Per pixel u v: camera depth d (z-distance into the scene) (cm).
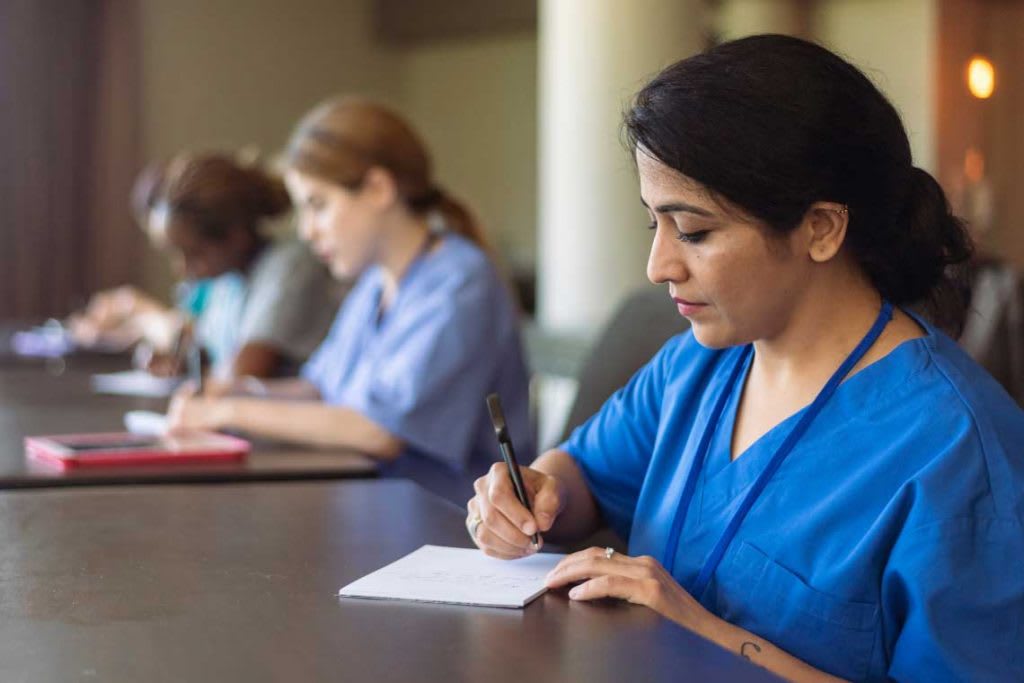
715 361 120
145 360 306
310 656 83
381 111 226
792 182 98
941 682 92
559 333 360
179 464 173
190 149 710
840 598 98
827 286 105
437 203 230
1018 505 94
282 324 297
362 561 112
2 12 624
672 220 102
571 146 362
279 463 175
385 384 214
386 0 764
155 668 80
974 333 264
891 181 102
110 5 659
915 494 96
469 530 114
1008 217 578
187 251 306
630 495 131
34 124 634
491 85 752
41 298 640
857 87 101
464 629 89
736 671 80
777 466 105
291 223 360
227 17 723
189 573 107
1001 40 581
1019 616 92
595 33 355
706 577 106
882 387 103
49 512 136
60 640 87
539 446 260
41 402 247
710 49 101
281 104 746
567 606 96
